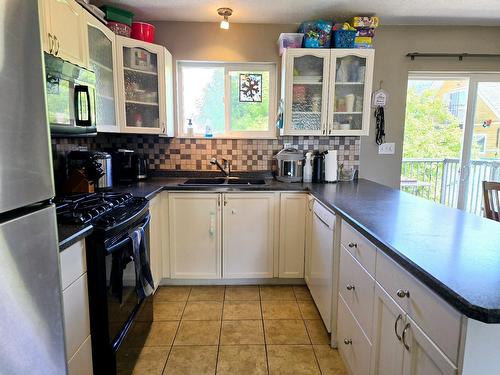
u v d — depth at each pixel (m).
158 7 2.64
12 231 0.70
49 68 1.50
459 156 3.45
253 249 2.78
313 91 2.91
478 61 3.10
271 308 2.48
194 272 2.80
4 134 0.68
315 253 2.39
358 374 1.53
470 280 0.87
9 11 0.69
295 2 2.53
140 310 1.92
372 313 1.35
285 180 3.01
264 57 3.04
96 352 1.44
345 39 2.78
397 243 1.17
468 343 0.77
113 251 1.47
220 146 3.17
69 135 1.72
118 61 2.55
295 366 1.84
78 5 1.97
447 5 2.58
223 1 2.51
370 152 3.21
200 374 1.78
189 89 3.16
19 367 0.72
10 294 0.69
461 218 1.56
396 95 3.14
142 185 2.71
